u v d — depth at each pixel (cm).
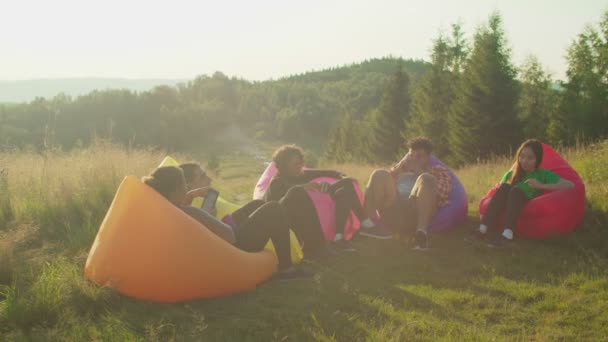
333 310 338
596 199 554
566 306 342
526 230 496
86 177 625
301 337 297
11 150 816
